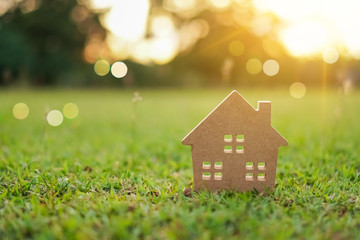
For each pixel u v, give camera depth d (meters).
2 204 0.42
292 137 0.77
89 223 0.37
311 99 2.04
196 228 0.36
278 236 0.35
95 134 0.84
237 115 0.43
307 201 0.43
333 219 0.38
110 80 3.26
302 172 0.53
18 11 3.33
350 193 0.45
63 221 0.37
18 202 0.42
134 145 0.70
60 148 0.68
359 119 1.02
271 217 0.39
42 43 3.45
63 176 0.50
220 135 0.43
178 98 2.19
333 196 0.44
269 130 0.43
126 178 0.50
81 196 0.43
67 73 3.28
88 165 0.56
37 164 0.55
